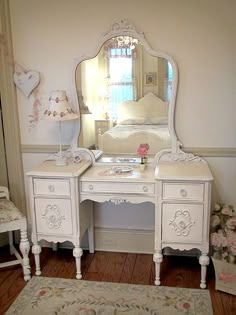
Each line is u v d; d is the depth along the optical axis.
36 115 2.67
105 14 2.41
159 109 2.48
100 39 2.44
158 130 2.52
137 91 2.49
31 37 2.54
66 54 2.52
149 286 2.31
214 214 2.38
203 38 2.35
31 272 2.52
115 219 2.75
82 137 2.63
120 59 2.46
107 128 2.58
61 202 2.33
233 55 2.34
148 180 2.23
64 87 2.59
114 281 2.38
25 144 2.75
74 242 2.39
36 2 2.48
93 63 2.49
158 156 2.55
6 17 2.50
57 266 2.60
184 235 2.23
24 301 2.18
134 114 2.53
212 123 2.47
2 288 2.32
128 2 2.37
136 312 2.06
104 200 2.33
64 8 2.45
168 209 2.21
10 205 2.46
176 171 2.26
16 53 2.58
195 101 2.45
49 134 2.70
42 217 2.38
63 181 2.29
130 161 2.60
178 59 2.40
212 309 2.07
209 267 2.53
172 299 2.17
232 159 2.50
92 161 2.64
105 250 2.82
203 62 2.38
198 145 2.52
